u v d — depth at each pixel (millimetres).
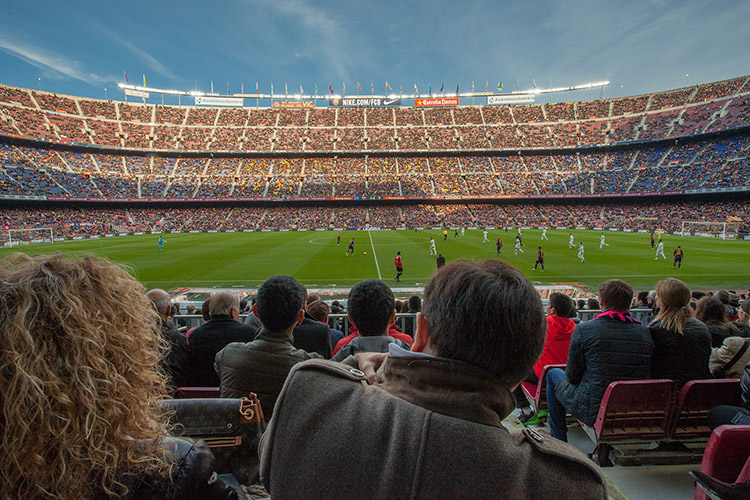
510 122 81125
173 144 73000
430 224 62812
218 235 53188
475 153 77500
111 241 45375
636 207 62812
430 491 1088
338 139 77750
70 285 1102
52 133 63562
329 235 51219
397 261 22594
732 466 2668
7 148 58219
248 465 2117
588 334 3705
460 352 1325
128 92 81250
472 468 1095
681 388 3973
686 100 71438
